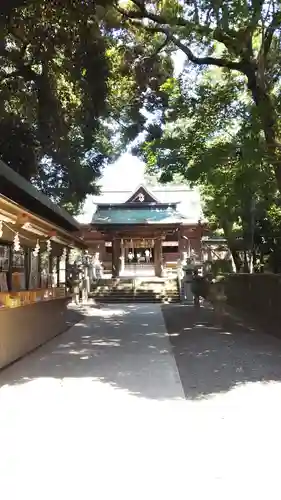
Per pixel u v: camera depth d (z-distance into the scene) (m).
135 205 32.97
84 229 33.78
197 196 39.00
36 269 12.64
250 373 8.41
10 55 12.57
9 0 9.80
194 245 36.75
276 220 17.80
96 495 3.86
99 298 27.48
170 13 11.02
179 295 27.61
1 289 9.60
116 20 13.47
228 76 13.55
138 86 16.47
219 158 9.71
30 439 5.11
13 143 14.59
